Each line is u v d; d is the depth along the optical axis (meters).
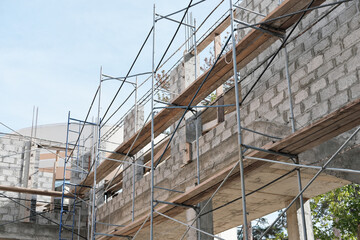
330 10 7.54
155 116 10.86
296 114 7.85
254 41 8.23
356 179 7.59
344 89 7.05
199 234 9.24
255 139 8.23
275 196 10.11
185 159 10.10
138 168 13.12
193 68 12.57
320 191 9.77
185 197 8.80
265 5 9.54
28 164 15.71
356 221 13.99
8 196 15.09
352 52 7.02
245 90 9.50
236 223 12.01
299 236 9.69
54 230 14.69
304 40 8.02
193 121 10.55
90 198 15.14
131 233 11.46
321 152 7.72
